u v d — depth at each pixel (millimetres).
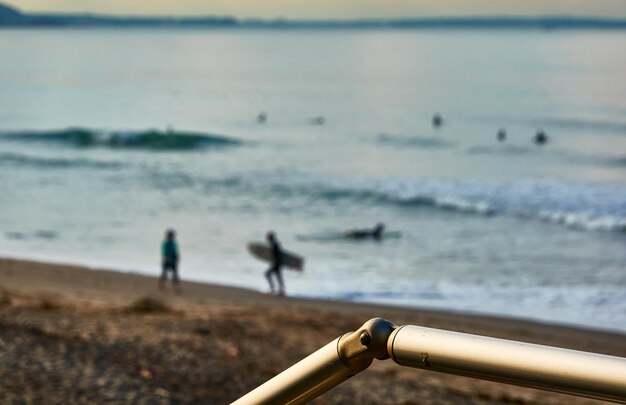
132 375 8312
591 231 30984
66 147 55344
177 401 7766
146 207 34656
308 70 161625
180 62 193250
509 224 32344
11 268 21312
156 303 13234
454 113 85062
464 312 19031
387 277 23516
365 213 34781
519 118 79000
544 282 23156
